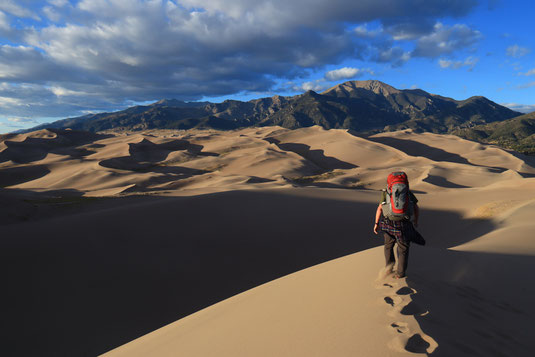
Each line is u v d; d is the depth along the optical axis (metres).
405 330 3.34
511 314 4.46
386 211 5.10
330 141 166.25
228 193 33.19
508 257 7.96
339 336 3.43
